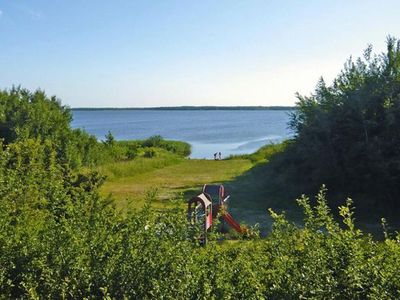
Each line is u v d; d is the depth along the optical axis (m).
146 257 4.51
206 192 16.36
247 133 104.94
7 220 5.69
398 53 18.20
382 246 4.40
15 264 4.96
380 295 3.69
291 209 17.91
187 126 148.00
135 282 4.40
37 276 4.84
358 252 4.01
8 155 7.99
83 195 6.09
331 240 4.14
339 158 17.98
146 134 111.50
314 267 3.95
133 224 4.85
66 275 4.67
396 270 3.93
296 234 4.41
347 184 17.86
